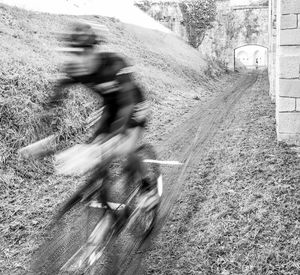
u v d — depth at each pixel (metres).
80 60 3.18
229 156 7.19
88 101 8.98
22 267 3.76
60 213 3.60
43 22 14.76
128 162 3.93
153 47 23.89
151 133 9.76
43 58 10.37
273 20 13.76
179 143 8.66
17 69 8.28
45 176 6.31
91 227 3.46
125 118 3.45
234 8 37.38
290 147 7.48
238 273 3.46
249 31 37.62
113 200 3.71
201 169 6.57
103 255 3.71
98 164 3.40
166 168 6.76
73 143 7.65
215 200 5.13
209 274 3.48
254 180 5.73
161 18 38.72
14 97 7.16
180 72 21.72
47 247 4.07
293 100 7.62
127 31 23.42
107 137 3.41
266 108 12.66
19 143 6.45
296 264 3.51
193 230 4.33
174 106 13.86
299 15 7.35
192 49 33.84
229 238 4.07
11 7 14.49
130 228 3.88
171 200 5.26
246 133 8.98
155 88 15.48
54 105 3.53
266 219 4.43
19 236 4.39
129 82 3.55
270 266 3.52
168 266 3.64
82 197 3.41
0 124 6.50
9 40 10.73
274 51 13.78
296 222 4.29
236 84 25.42
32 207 5.18
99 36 3.30
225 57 38.47
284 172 5.96
